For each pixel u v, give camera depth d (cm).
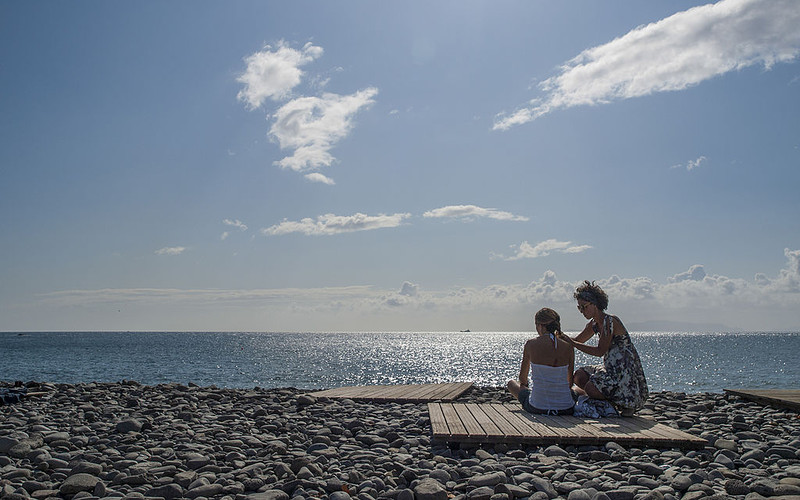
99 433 727
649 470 506
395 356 7100
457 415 725
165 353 6819
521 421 675
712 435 656
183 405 981
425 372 4191
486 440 591
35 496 452
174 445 645
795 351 8256
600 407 708
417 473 514
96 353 6650
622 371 702
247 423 803
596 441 584
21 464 552
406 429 734
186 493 454
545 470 516
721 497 414
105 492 455
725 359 6094
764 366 4712
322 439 672
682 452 580
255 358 5794
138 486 482
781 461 540
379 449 621
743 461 549
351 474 504
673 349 9694
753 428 743
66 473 520
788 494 426
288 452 615
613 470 506
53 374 3291
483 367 5022
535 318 756
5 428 742
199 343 12075
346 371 4031
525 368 768
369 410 927
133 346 9594
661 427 639
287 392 1241
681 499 431
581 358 6038
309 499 437
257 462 567
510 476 495
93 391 1241
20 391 1138
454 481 498
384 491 474
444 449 614
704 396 1163
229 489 467
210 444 659
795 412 891
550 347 730
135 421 743
